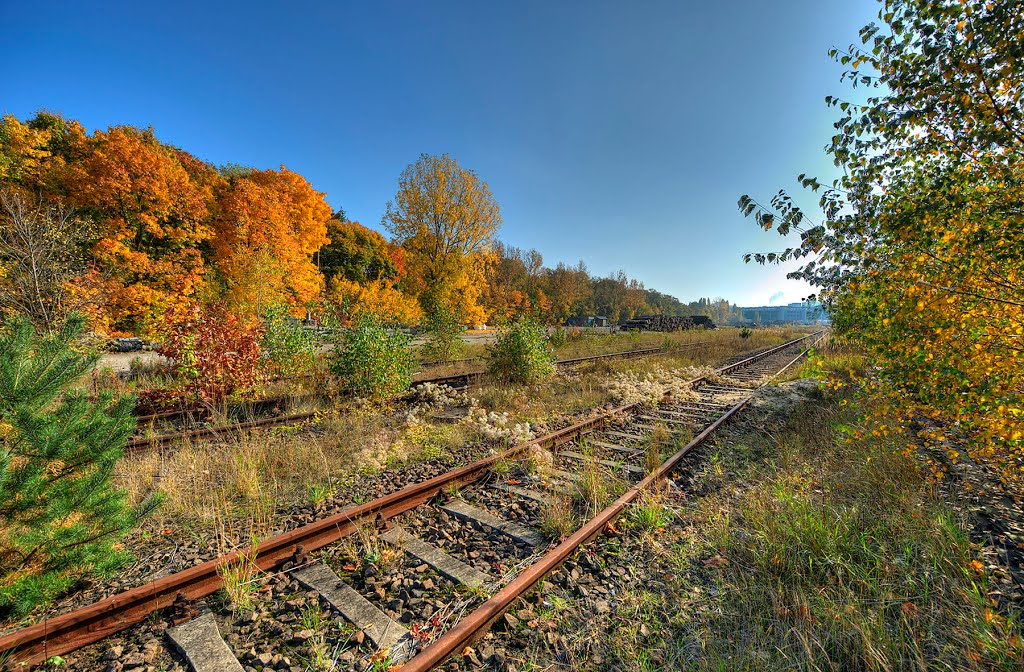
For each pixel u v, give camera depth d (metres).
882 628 2.33
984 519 3.59
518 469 5.33
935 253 3.19
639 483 4.63
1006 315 3.12
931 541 3.13
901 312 3.29
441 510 4.26
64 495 2.64
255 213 28.00
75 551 2.69
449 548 3.57
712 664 2.29
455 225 30.53
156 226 24.33
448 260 30.41
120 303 16.89
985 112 2.67
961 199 2.82
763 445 6.27
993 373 3.13
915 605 2.59
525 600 2.87
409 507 4.25
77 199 22.11
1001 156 2.77
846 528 3.35
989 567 2.89
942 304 3.09
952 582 2.70
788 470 4.97
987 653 2.17
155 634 2.57
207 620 2.65
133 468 4.89
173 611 2.73
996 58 2.56
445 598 2.91
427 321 17.36
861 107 3.21
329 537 3.59
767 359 19.61
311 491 4.59
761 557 3.18
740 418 7.94
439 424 7.38
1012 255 2.73
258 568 3.13
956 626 2.42
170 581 2.81
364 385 8.96
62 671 2.28
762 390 10.45
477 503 4.43
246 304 17.67
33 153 23.03
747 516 3.81
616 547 3.57
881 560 3.00
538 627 2.62
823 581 2.96
